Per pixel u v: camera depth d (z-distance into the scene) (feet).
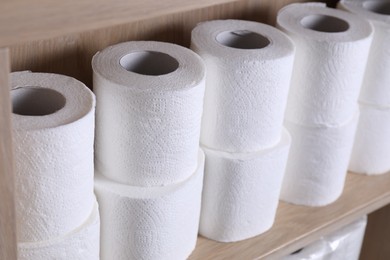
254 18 2.61
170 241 2.04
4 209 1.46
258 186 2.23
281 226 2.45
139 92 1.77
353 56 2.26
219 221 2.27
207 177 2.21
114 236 2.01
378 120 2.65
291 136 2.43
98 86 1.86
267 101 2.08
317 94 2.31
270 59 2.00
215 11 2.46
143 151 1.87
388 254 3.13
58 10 1.23
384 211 3.06
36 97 1.81
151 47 2.04
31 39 1.22
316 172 2.49
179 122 1.86
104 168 1.97
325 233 2.53
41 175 1.65
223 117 2.09
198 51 2.06
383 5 2.73
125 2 1.31
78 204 1.77
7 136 1.38
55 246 1.75
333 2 2.84
